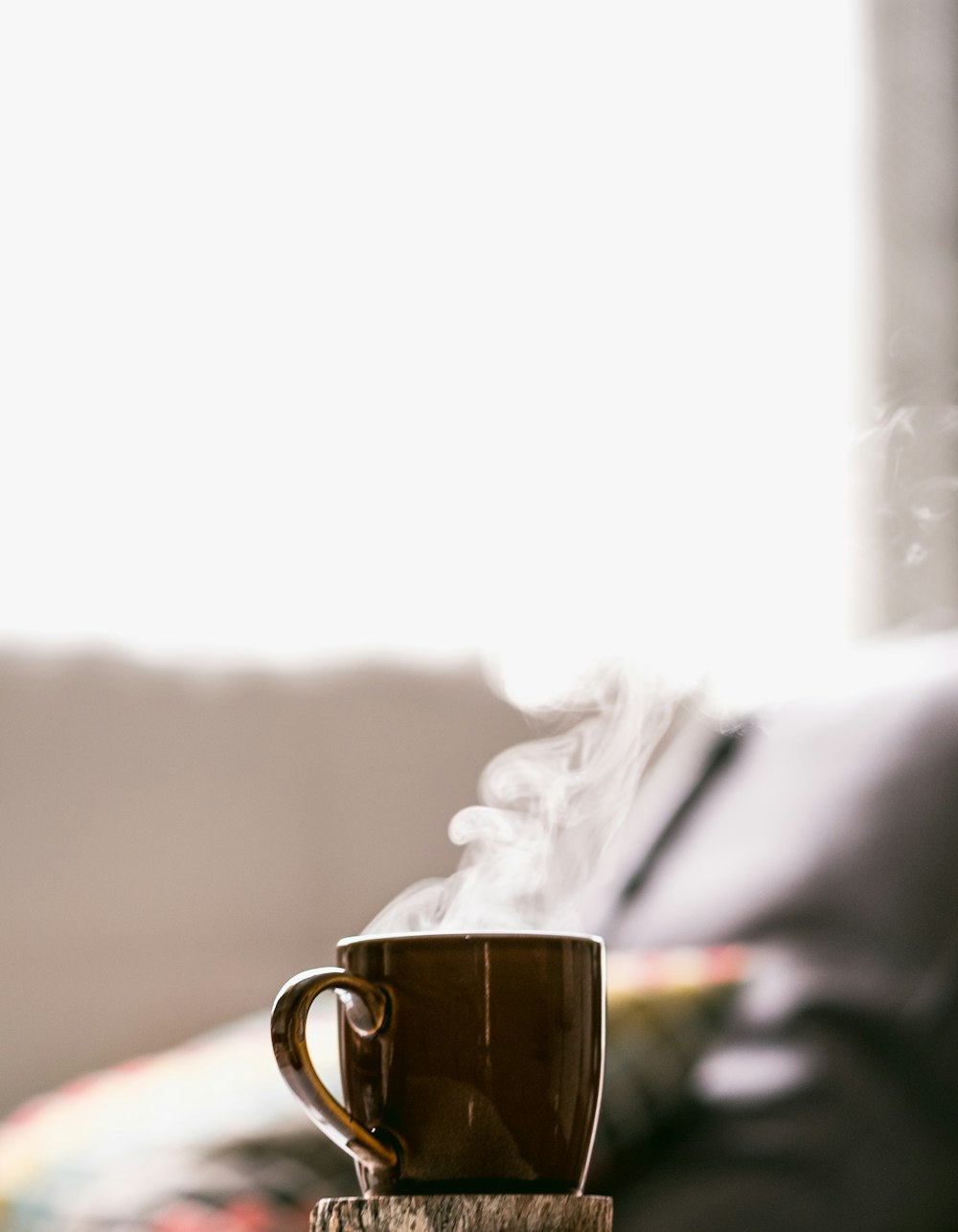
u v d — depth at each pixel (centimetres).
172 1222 155
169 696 291
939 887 179
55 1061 271
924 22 377
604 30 357
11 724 282
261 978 282
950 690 201
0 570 294
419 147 340
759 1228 165
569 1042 117
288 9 336
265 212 327
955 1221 166
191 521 308
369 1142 115
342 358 326
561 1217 112
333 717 296
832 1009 174
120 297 316
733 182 360
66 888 277
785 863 197
